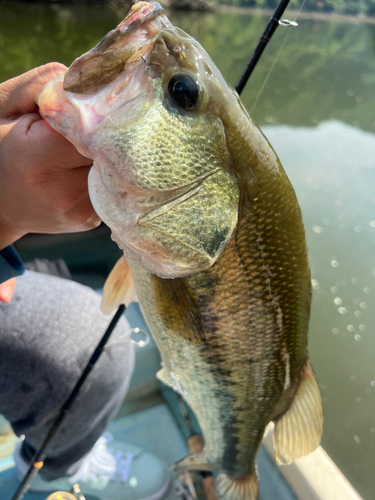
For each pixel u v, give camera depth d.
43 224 0.23
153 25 0.20
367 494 0.67
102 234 0.59
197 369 0.28
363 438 0.78
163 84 0.20
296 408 0.31
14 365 0.30
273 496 0.37
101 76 0.19
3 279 0.25
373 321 1.05
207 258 0.22
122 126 0.20
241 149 0.22
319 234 1.29
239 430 0.31
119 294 0.28
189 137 0.21
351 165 1.61
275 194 0.24
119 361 0.36
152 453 0.43
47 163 0.20
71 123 0.19
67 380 0.32
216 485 0.35
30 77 0.21
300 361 0.30
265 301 0.26
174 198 0.21
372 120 2.07
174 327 0.26
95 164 0.20
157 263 0.22
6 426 0.43
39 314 0.32
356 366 0.94
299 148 1.70
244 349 0.27
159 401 0.48
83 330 0.34
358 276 1.16
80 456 0.37
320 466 0.37
